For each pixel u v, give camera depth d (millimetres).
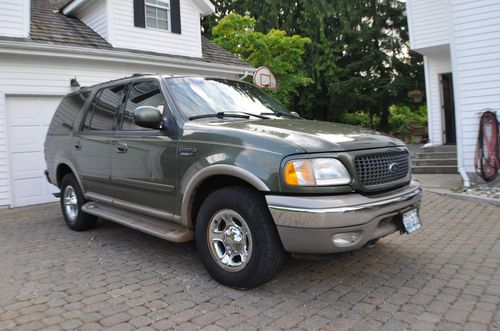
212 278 3654
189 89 4180
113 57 9516
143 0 10922
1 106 7934
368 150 3299
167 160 3781
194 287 3521
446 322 2832
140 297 3354
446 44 10867
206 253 3545
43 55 8375
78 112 5398
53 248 4867
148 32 11031
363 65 21312
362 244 3076
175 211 3781
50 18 10547
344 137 3348
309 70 22469
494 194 7262
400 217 3367
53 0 12117
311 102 23359
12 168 8164
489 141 7891
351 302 3170
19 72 8164
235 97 4438
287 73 18953
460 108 8227
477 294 3275
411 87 19625
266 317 2947
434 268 3891
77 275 3916
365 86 21219
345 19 21906
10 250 4840
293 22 23547
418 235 5043
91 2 10594
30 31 8906
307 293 3344
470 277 3646
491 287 3410
